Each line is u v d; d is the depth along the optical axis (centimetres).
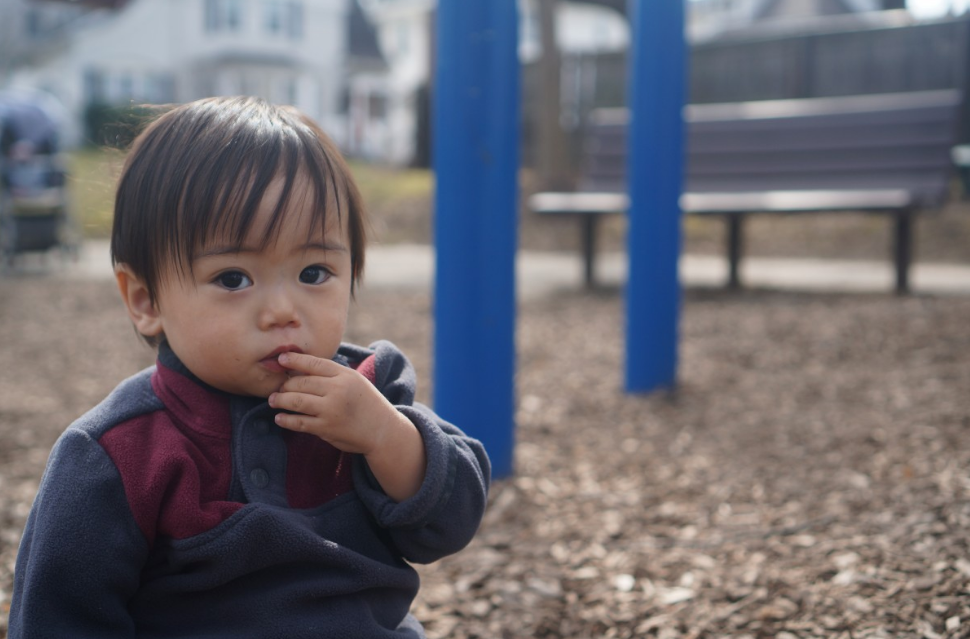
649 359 422
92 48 2791
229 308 128
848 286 706
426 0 3597
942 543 227
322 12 3070
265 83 2936
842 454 321
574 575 240
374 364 150
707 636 203
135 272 134
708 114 788
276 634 128
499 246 295
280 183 128
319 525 134
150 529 128
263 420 136
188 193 126
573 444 354
